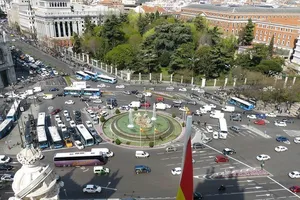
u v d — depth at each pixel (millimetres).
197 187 74062
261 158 86875
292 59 197250
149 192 71625
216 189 73562
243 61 166625
